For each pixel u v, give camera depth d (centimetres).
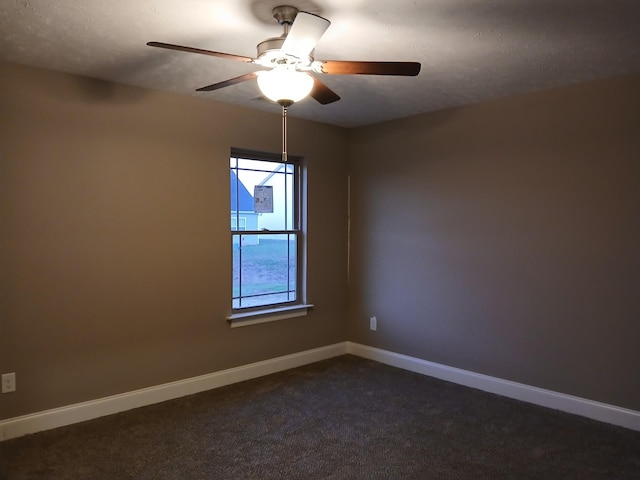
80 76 306
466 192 380
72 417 308
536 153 341
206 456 267
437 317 402
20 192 286
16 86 283
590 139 316
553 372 337
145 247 337
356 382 390
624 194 304
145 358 339
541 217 340
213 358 376
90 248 313
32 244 291
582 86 318
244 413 326
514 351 356
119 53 265
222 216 378
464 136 379
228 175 380
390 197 433
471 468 255
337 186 460
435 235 401
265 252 418
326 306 456
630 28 229
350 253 470
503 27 228
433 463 260
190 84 325
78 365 310
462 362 386
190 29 232
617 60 274
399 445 280
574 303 326
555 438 290
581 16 215
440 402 347
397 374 410
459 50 257
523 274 350
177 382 356
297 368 427
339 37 239
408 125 417
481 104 368
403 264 425
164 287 347
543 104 336
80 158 307
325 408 335
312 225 441
